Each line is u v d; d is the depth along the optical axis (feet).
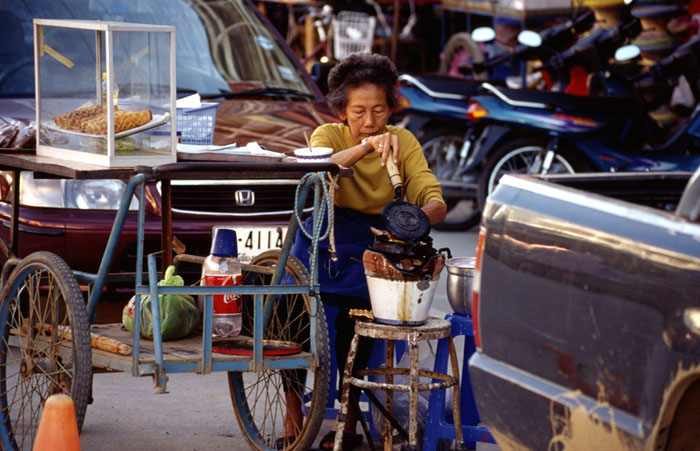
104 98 14.38
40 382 18.54
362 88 16.15
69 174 13.84
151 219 20.92
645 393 9.46
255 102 25.02
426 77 39.17
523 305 10.80
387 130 16.84
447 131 38.83
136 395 19.67
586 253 10.14
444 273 32.40
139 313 13.55
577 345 10.16
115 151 14.15
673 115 42.06
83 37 14.73
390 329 14.58
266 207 21.68
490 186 37.73
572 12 42.68
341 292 15.97
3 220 21.11
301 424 16.22
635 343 9.59
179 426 17.87
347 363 14.89
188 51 26.18
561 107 37.04
